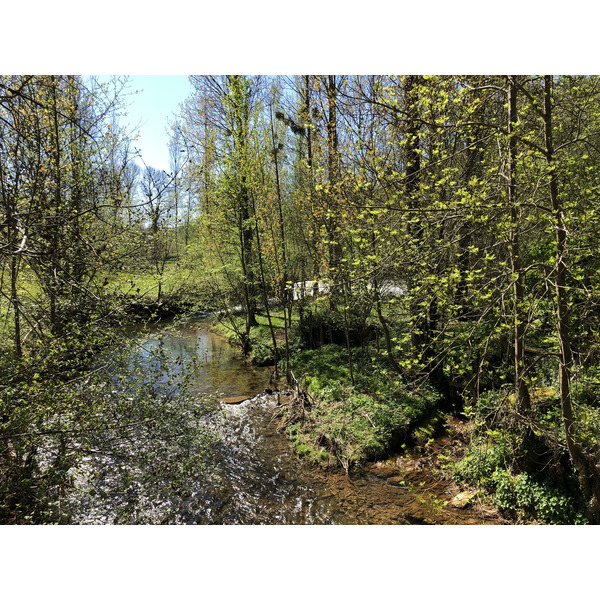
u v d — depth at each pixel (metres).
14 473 5.31
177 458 5.97
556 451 5.84
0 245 3.79
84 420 5.18
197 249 15.83
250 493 7.39
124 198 7.27
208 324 23.30
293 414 10.42
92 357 6.26
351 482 7.74
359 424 9.30
